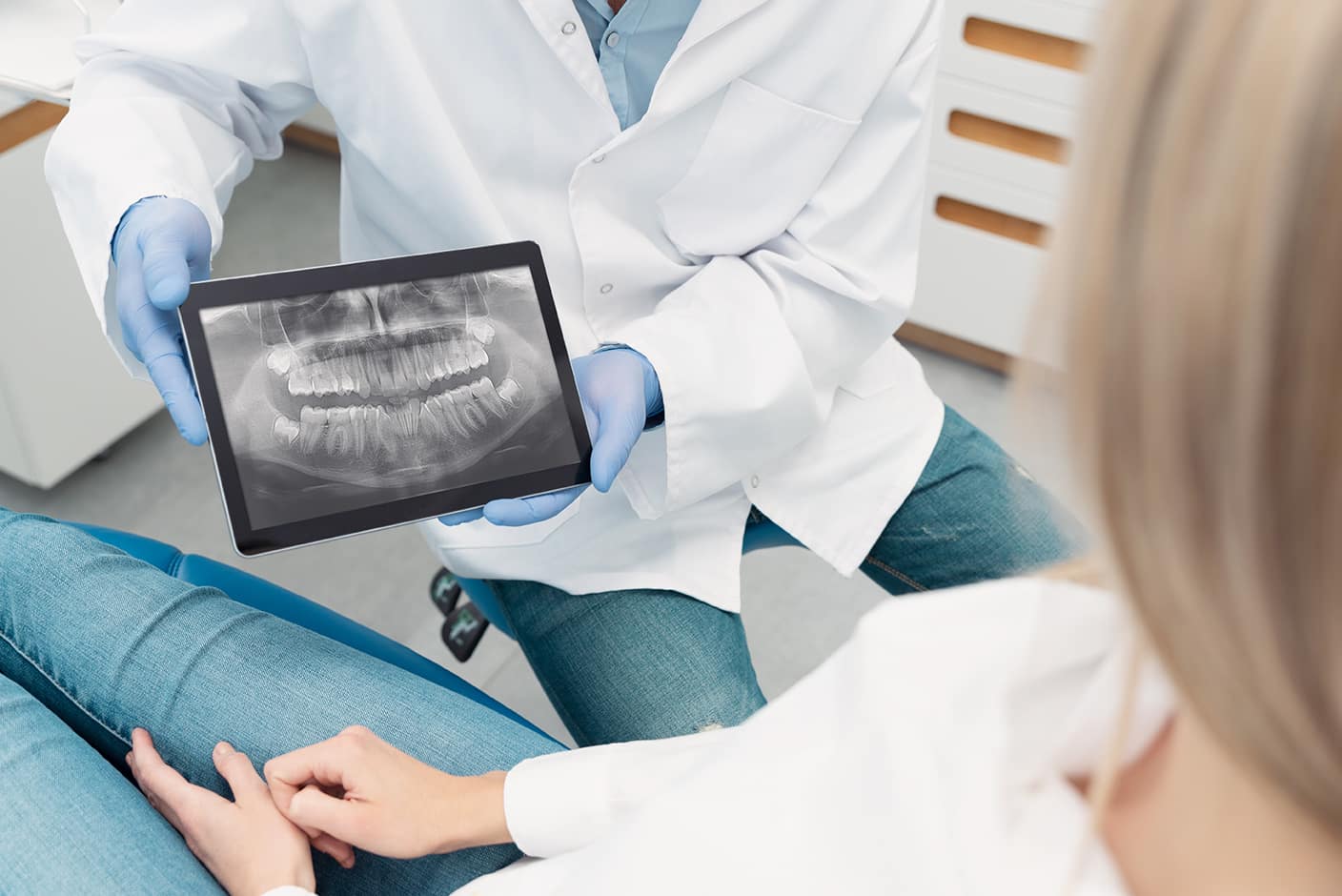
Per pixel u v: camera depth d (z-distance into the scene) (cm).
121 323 95
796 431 108
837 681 44
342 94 104
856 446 116
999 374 206
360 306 89
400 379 89
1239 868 32
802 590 174
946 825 36
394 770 77
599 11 103
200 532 175
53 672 89
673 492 105
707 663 107
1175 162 23
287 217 231
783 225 112
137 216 96
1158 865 34
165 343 91
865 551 117
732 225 112
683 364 102
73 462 172
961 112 180
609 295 114
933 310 200
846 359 114
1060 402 28
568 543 112
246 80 107
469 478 89
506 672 162
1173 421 24
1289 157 21
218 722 85
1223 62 23
